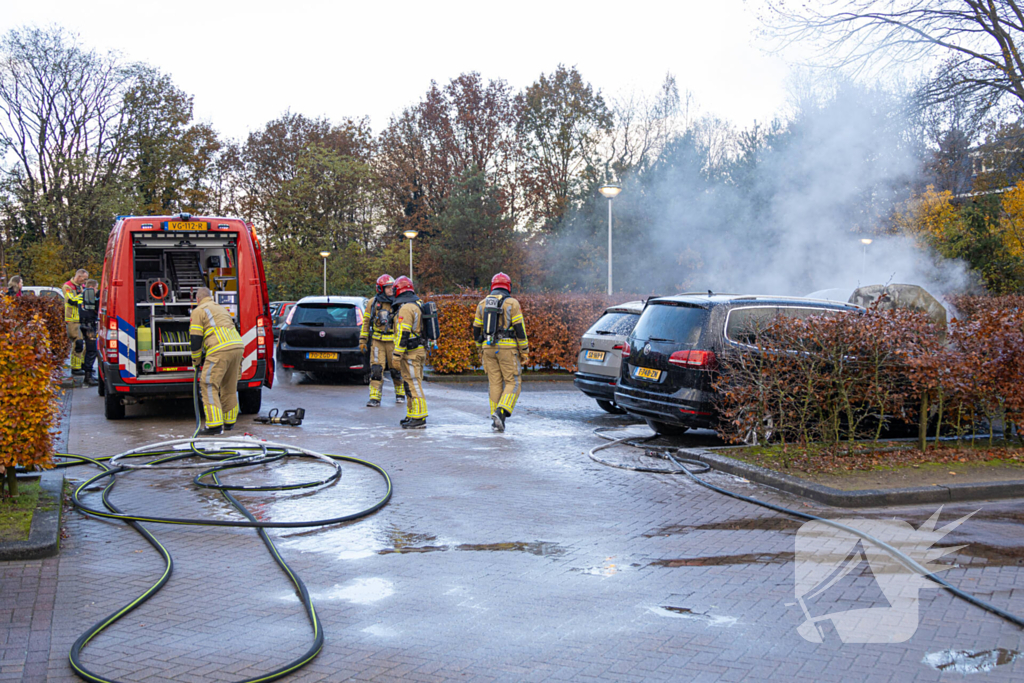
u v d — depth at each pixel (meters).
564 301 17.61
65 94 36.88
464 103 47.25
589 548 5.30
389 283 12.48
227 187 49.38
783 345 7.93
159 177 44.12
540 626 4.02
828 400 7.97
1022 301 16.70
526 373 17.78
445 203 45.38
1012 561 5.07
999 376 8.37
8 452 5.76
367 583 4.63
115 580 4.62
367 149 52.84
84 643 3.73
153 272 11.99
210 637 3.85
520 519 5.98
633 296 18.44
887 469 7.48
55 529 5.26
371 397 12.41
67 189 37.47
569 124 47.22
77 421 10.52
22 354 5.73
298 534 5.56
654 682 3.41
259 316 10.88
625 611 4.22
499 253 42.94
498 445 8.98
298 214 48.75
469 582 4.65
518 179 47.44
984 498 6.86
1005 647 3.80
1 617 4.04
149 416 11.00
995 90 19.22
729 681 3.42
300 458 8.14
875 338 7.80
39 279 33.62
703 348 8.55
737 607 4.28
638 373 9.16
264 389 14.88
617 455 8.46
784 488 6.97
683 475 7.56
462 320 17.16
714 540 5.50
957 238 30.44
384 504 6.32
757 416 7.98
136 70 38.88
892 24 18.38
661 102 46.50
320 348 15.50
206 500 6.43
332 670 3.51
